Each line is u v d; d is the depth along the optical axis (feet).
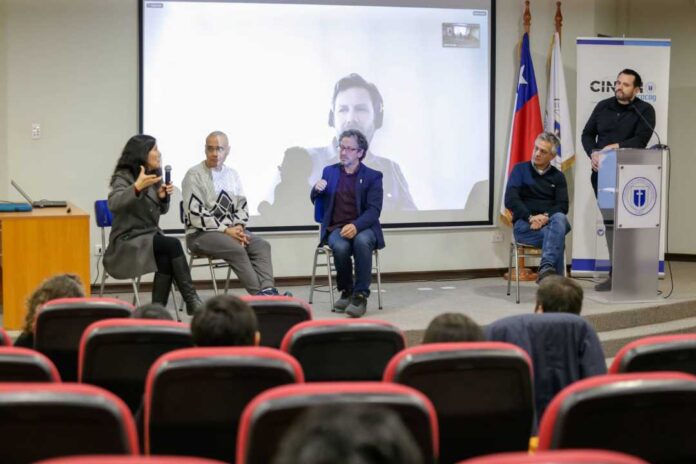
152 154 18.16
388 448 2.91
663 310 20.80
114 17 23.11
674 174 28.91
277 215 24.34
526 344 10.36
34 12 22.67
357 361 8.80
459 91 25.25
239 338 8.28
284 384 6.86
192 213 18.90
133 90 23.39
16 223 17.49
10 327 17.65
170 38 23.38
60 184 23.08
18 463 5.69
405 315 19.85
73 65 22.97
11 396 5.54
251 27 23.84
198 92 23.65
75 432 5.66
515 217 21.67
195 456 7.06
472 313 20.11
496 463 4.33
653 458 6.20
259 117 24.06
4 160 22.67
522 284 24.52
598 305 20.66
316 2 24.18
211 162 19.34
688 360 7.75
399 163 25.04
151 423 6.88
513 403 7.48
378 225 20.08
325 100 24.44
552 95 25.31
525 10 25.17
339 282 20.06
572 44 26.12
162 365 6.77
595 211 24.68
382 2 24.59
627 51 24.54
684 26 28.35
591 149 23.72
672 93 28.73
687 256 28.96
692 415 6.09
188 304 18.16
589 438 6.07
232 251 18.72
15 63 22.63
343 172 20.27
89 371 8.63
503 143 25.71
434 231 25.40
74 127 23.08
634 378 6.09
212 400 6.89
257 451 5.51
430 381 7.29
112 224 18.22
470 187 25.53
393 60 24.79
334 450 2.89
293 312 11.04
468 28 25.16
